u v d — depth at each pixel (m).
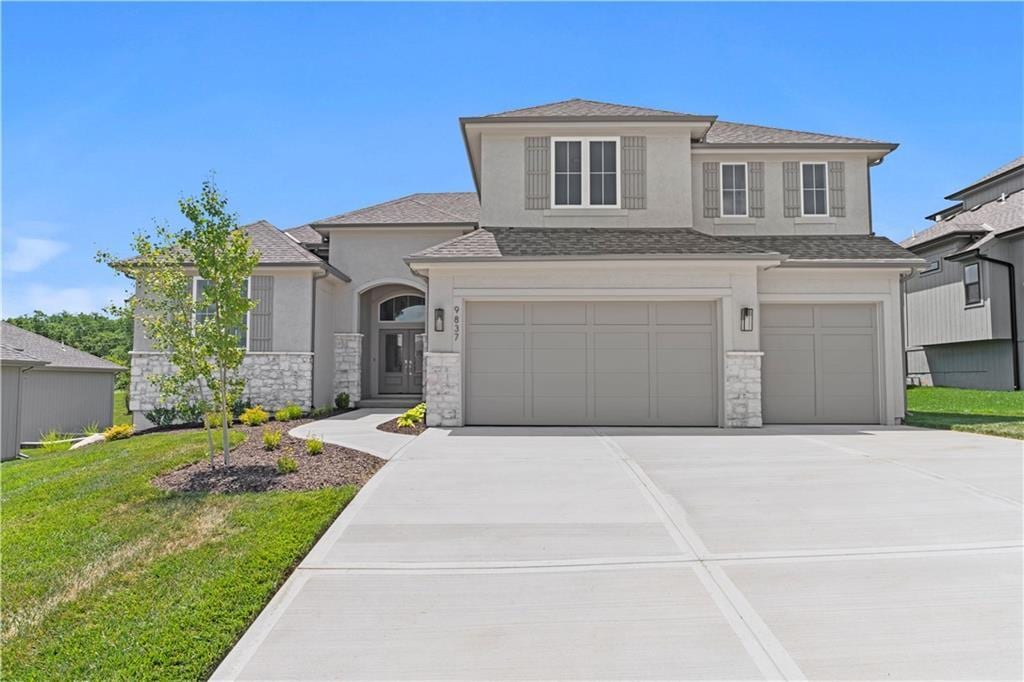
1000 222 21.81
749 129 17.78
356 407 20.31
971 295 22.14
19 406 18.55
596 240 14.39
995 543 5.73
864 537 5.92
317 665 3.87
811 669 3.71
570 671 3.74
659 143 15.46
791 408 14.45
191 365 8.84
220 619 4.50
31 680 3.91
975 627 4.18
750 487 7.74
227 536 6.27
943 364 24.27
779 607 4.52
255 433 12.82
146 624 4.53
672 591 4.82
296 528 6.32
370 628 4.33
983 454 9.73
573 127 15.34
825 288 14.44
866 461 9.27
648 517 6.59
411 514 6.79
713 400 13.69
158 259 8.93
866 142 16.22
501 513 6.80
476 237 14.69
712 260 13.23
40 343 24.58
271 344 18.03
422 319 22.25
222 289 8.79
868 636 4.08
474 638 4.16
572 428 13.30
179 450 10.37
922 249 24.27
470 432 12.65
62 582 5.47
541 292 13.62
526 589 4.91
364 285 20.70
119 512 7.29
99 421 26.30
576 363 13.80
